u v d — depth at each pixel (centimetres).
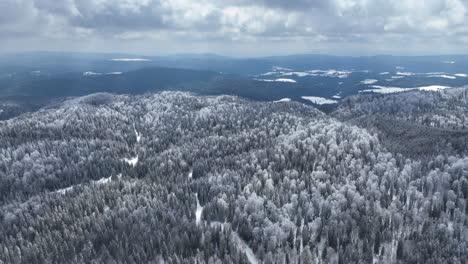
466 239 12181
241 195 15188
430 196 14950
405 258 11325
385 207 14200
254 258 11875
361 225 12706
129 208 14800
